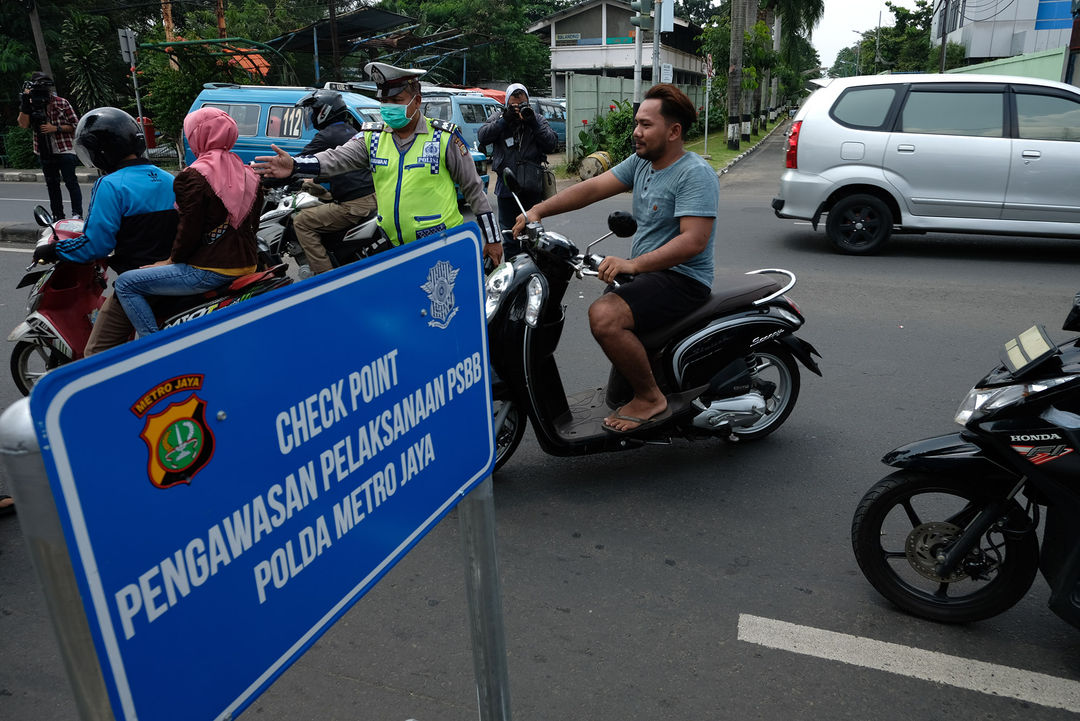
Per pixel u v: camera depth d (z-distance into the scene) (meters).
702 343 3.79
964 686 2.54
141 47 18.33
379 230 6.20
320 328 1.13
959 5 49.22
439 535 3.43
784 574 3.15
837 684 2.55
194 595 0.98
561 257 3.51
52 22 26.23
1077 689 2.53
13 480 0.79
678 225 3.61
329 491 1.19
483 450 1.62
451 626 2.84
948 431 4.39
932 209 8.27
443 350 1.45
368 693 2.52
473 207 4.81
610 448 3.78
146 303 3.92
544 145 7.18
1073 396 2.41
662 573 3.16
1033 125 7.92
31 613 2.96
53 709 2.48
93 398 0.81
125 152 3.95
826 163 8.46
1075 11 18.06
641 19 14.43
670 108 3.43
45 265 4.52
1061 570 2.51
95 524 0.84
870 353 5.60
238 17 32.25
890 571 2.88
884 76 8.41
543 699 2.49
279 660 1.14
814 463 4.07
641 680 2.57
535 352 3.53
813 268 7.99
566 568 3.19
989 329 6.08
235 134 3.93
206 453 0.97
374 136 4.57
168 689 0.96
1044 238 9.40
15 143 21.00
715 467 4.05
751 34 26.08
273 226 6.43
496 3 43.22
